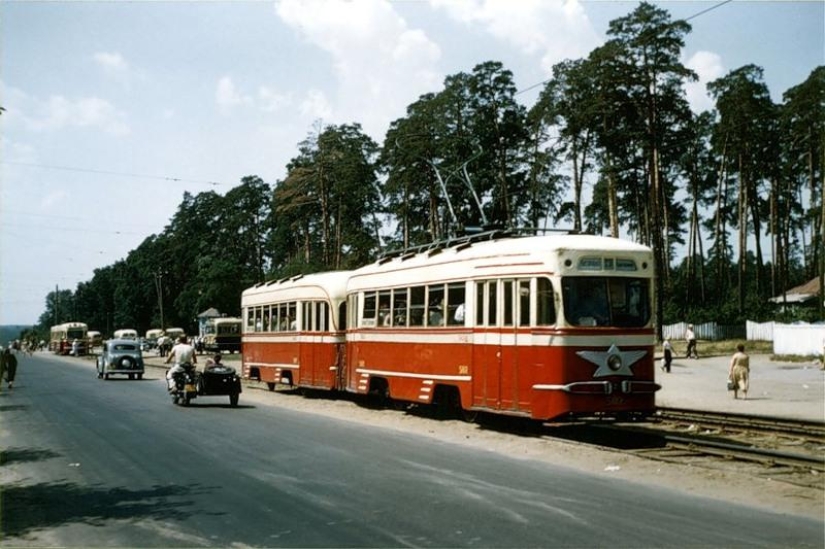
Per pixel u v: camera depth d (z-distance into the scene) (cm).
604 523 844
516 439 1504
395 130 6300
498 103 5938
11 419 1959
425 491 1015
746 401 2262
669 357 3494
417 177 6119
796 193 8288
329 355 2377
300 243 9156
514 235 1770
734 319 5922
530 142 6119
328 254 7288
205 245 10588
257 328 2941
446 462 1241
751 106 6525
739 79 6644
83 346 8431
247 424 1786
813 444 1424
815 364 3900
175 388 2297
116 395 2758
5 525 863
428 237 6606
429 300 1855
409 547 760
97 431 1681
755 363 4088
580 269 1482
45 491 1044
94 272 16588
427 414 1991
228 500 971
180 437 1561
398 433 1611
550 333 1470
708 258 9850
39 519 890
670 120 5444
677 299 7850
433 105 5959
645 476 1125
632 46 5334
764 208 8331
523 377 1523
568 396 1436
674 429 1669
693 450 1333
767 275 10006
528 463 1234
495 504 938
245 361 3042
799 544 760
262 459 1277
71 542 795
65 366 5647
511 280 1572
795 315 5328
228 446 1428
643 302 1516
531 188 6131
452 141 5828
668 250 7512
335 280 2409
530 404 1499
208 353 6950
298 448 1396
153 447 1426
